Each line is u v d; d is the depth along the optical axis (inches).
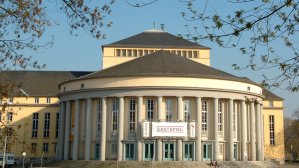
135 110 2080.5
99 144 2126.0
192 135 2028.8
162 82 2048.5
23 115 3021.7
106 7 622.8
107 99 2122.3
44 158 2962.6
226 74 2359.7
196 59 2960.1
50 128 3011.8
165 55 2409.0
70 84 2287.2
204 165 1952.5
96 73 2273.6
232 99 2171.5
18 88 721.0
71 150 2297.0
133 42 3014.3
